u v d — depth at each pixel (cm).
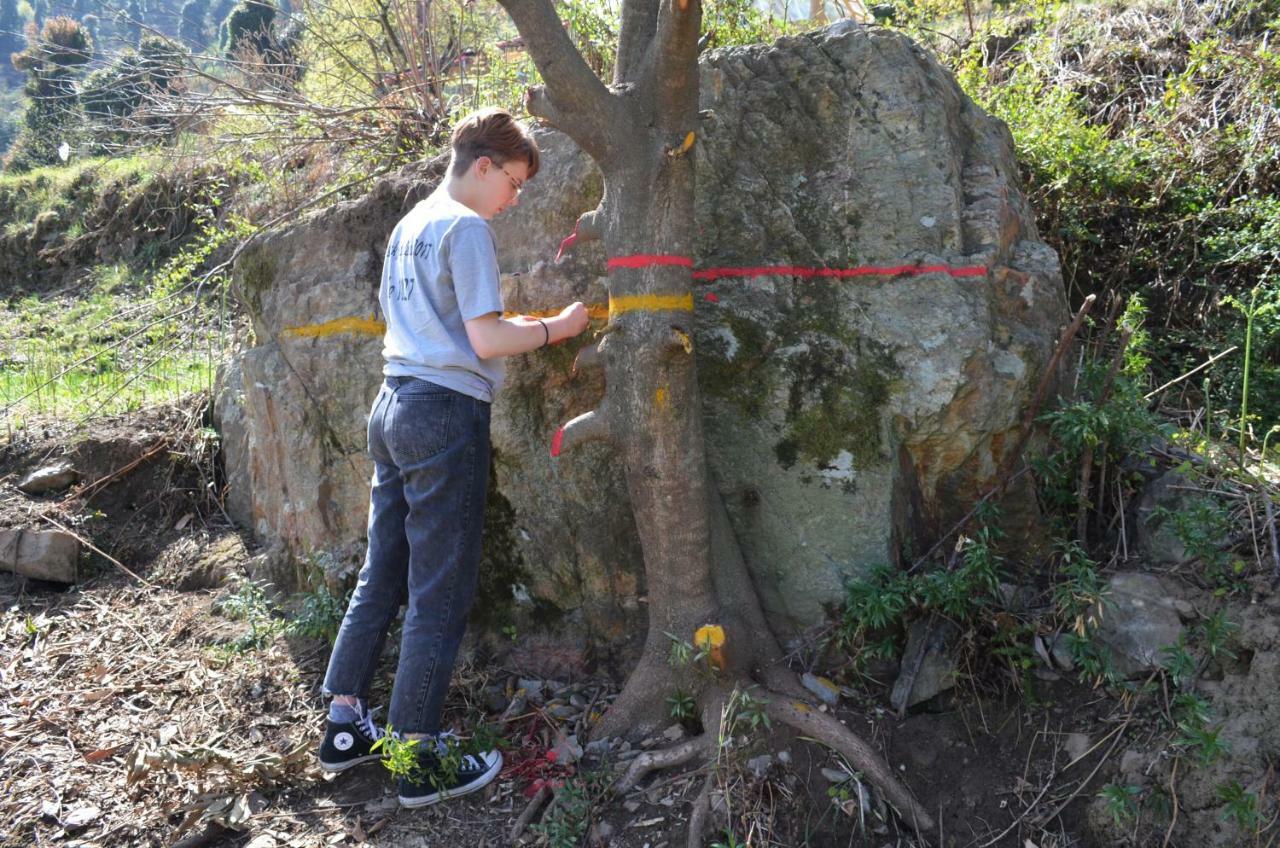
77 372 629
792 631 305
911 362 298
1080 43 642
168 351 611
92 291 992
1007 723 273
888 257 309
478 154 270
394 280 274
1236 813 229
